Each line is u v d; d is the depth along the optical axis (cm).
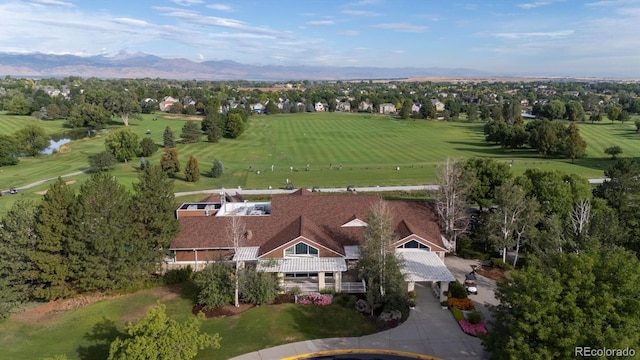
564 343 2522
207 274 4375
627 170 6216
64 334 4009
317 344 3766
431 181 9556
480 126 19375
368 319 4144
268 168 11250
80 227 4459
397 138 15838
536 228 5506
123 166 11525
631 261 2925
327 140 15350
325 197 5691
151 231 4962
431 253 5003
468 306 4312
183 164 11600
